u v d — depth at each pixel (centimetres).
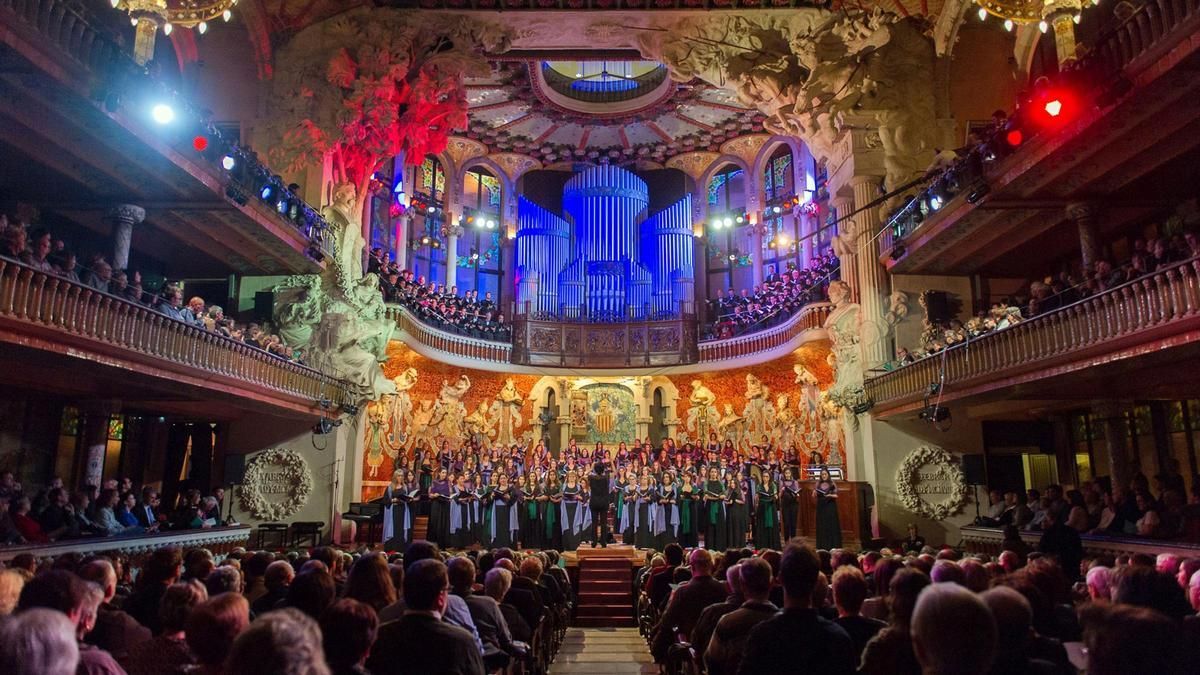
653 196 3278
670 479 2073
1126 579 415
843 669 380
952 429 2016
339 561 778
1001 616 305
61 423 1611
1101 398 1436
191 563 680
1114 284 1228
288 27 2150
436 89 2269
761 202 3086
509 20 2238
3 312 952
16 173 1420
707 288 3144
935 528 1986
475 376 2775
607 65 2938
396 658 419
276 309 2038
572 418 2856
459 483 2014
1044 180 1395
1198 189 1453
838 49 2142
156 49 2023
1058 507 1438
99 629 504
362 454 2172
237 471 1977
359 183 2245
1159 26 1052
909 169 2092
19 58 1005
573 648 1272
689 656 643
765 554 744
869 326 2067
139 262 1927
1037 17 1169
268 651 210
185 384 1328
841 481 2050
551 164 3250
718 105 2878
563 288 3083
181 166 1384
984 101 2134
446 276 3033
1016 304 1762
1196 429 1470
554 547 2078
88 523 1279
